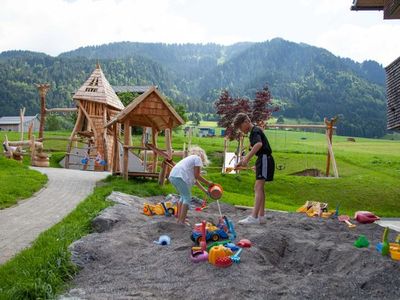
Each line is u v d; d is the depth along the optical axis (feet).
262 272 17.34
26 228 26.63
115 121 52.44
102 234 22.80
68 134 173.47
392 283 16.52
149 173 53.11
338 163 101.86
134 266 18.21
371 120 537.65
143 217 28.58
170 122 51.11
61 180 51.16
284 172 92.27
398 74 58.59
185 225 25.82
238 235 23.18
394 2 50.52
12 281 15.80
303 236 24.30
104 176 58.70
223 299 14.52
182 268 17.60
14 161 62.54
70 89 561.43
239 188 62.85
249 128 29.14
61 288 15.79
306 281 16.37
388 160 111.45
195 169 26.30
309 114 570.46
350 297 15.29
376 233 28.02
